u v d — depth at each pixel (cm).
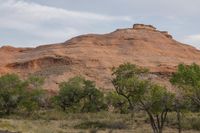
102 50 12988
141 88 3303
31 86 7438
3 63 12400
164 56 13275
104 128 4241
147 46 13738
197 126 4309
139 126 4419
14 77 6312
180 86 3219
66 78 10669
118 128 4275
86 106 6912
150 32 15062
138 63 12294
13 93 6125
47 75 10925
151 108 3297
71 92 6944
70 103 6956
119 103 6481
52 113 6131
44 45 14838
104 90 9262
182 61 13038
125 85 3334
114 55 12769
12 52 14288
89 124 4484
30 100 6288
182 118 4497
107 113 6166
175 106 3347
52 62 11988
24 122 4191
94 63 11775
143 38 14350
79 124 4481
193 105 4803
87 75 11025
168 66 11844
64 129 3947
